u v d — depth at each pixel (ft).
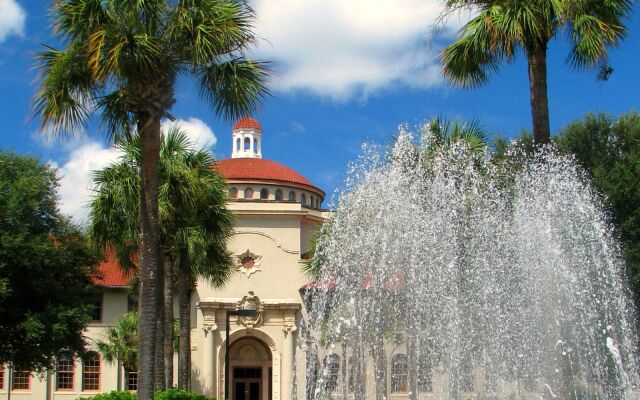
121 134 55.01
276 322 159.43
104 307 156.35
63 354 100.53
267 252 163.84
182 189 82.94
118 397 73.61
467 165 67.72
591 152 93.61
